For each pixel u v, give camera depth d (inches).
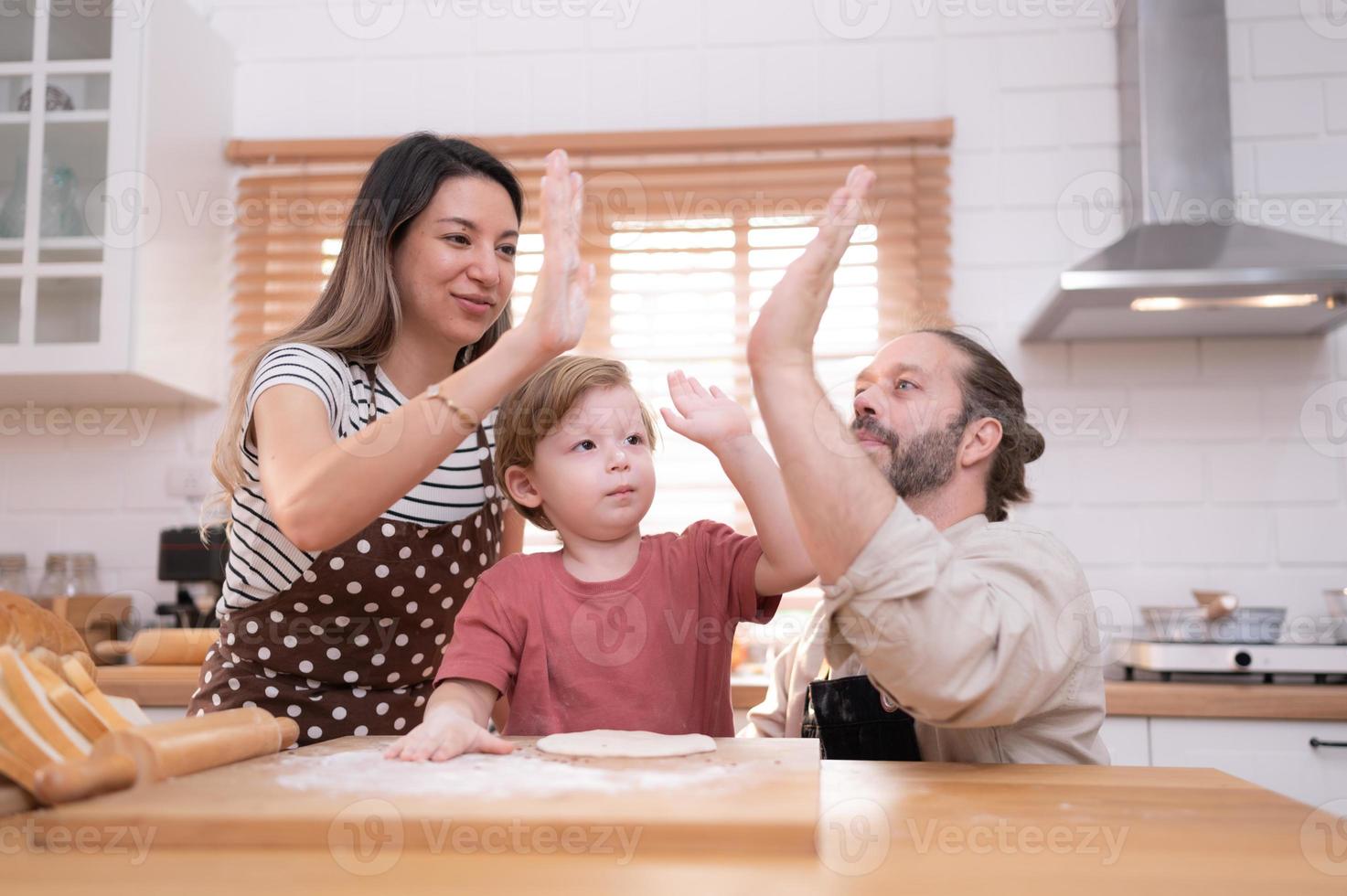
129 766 25.5
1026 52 99.1
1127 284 77.9
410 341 48.1
